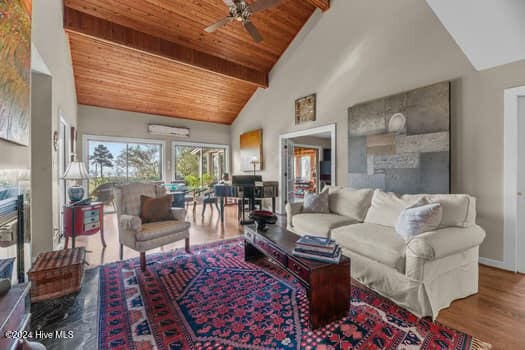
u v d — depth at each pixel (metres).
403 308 1.87
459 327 1.65
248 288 2.17
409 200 2.56
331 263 1.68
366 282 2.20
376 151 3.68
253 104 6.78
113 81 5.32
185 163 7.40
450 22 2.46
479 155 2.74
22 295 1.06
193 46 4.95
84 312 1.81
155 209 2.96
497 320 1.73
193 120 7.36
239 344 1.49
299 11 4.83
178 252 3.10
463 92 2.86
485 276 2.44
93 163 5.96
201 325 1.67
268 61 5.82
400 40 3.46
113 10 3.94
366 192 3.13
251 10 2.95
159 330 1.61
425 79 3.19
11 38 1.46
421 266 1.75
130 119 6.38
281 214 5.79
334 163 4.46
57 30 3.20
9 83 1.43
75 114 5.22
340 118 4.36
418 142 3.19
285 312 1.81
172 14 4.26
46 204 2.85
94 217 3.18
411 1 3.34
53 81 2.96
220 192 5.07
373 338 1.54
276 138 5.99
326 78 4.62
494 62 2.57
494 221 2.65
